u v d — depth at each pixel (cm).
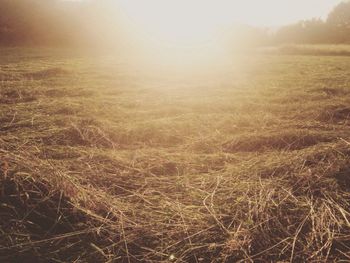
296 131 459
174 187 337
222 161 396
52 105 616
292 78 1036
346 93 775
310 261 245
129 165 380
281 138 444
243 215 288
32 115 551
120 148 443
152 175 361
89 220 281
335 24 3609
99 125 500
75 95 738
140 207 303
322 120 559
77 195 303
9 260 244
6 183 305
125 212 295
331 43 3375
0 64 1240
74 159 388
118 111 590
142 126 491
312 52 2319
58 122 512
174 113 593
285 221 283
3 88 762
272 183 334
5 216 282
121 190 333
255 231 266
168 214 293
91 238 265
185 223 280
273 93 783
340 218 289
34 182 308
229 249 252
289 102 689
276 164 371
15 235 267
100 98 702
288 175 349
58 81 906
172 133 480
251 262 242
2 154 347
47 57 1639
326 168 356
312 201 310
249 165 376
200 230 272
